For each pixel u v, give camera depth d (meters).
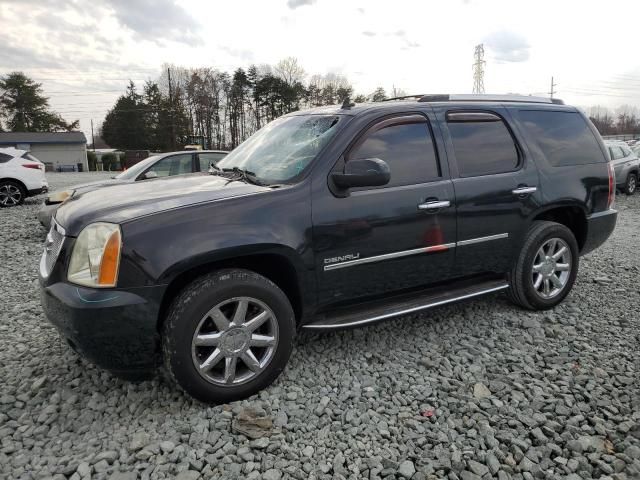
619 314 4.38
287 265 3.13
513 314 4.36
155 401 2.99
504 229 4.03
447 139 3.82
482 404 2.93
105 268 2.68
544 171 4.27
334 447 2.58
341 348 3.72
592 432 2.68
